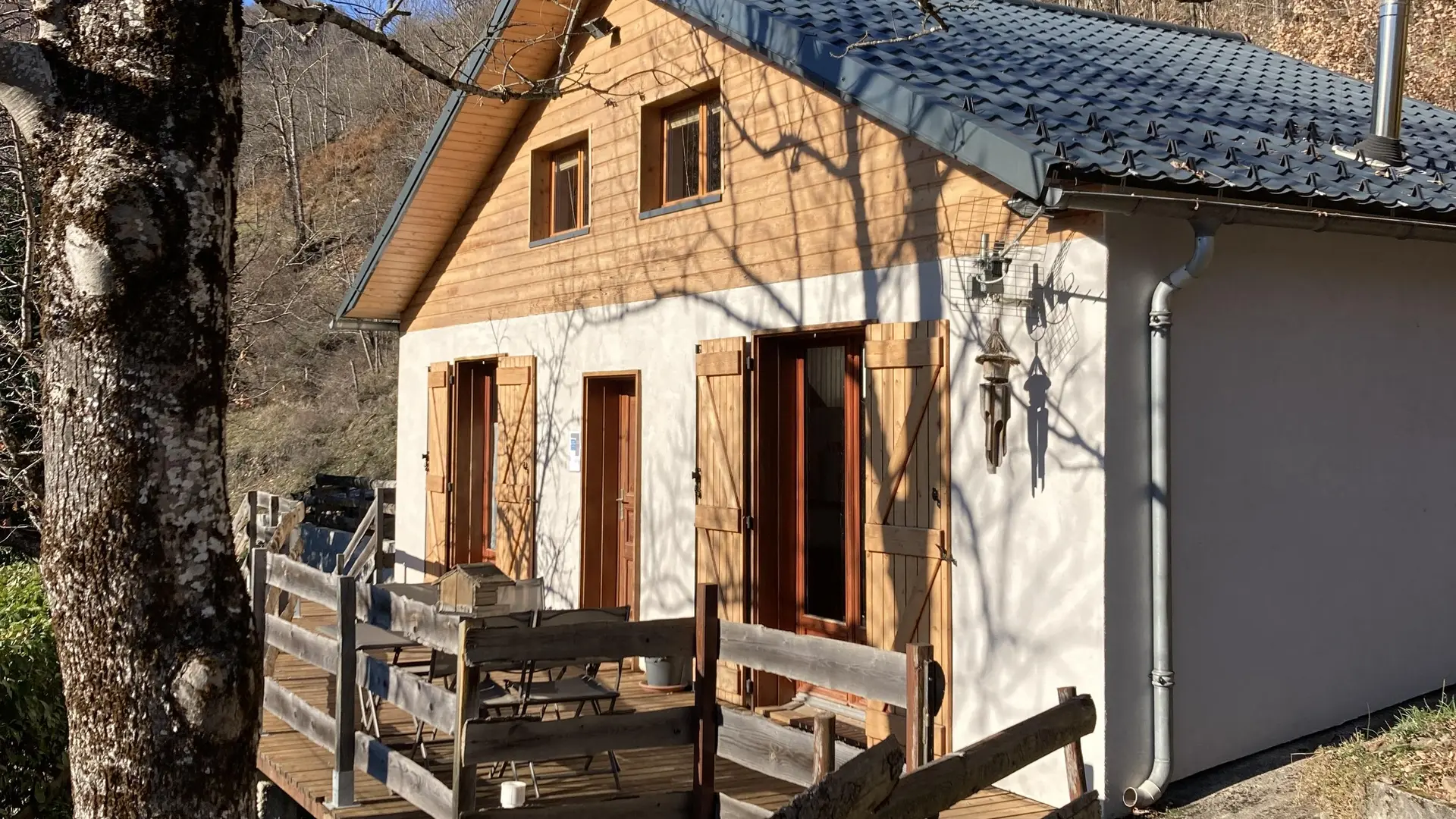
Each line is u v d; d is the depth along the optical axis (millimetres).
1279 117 7633
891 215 6707
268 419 24156
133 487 3188
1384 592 6754
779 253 7555
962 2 9328
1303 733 6301
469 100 10367
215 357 3357
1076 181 5223
